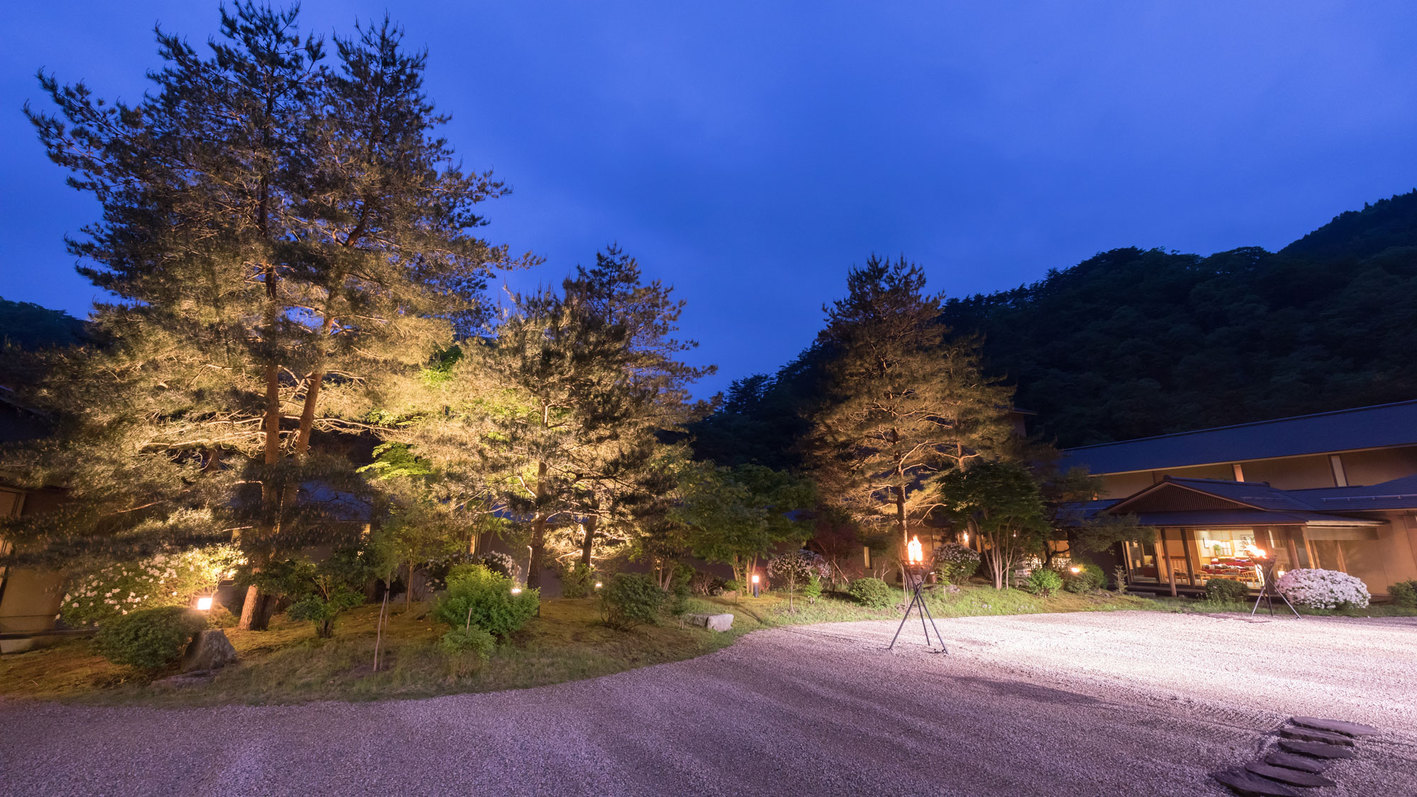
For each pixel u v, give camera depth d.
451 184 13.43
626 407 13.30
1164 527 23.05
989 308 85.56
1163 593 22.58
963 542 24.64
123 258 12.22
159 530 8.67
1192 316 58.50
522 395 12.65
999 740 5.82
